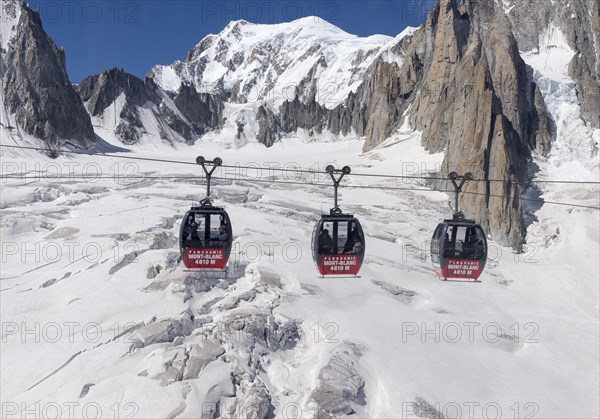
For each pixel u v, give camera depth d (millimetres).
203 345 36031
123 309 40469
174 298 41875
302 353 38062
